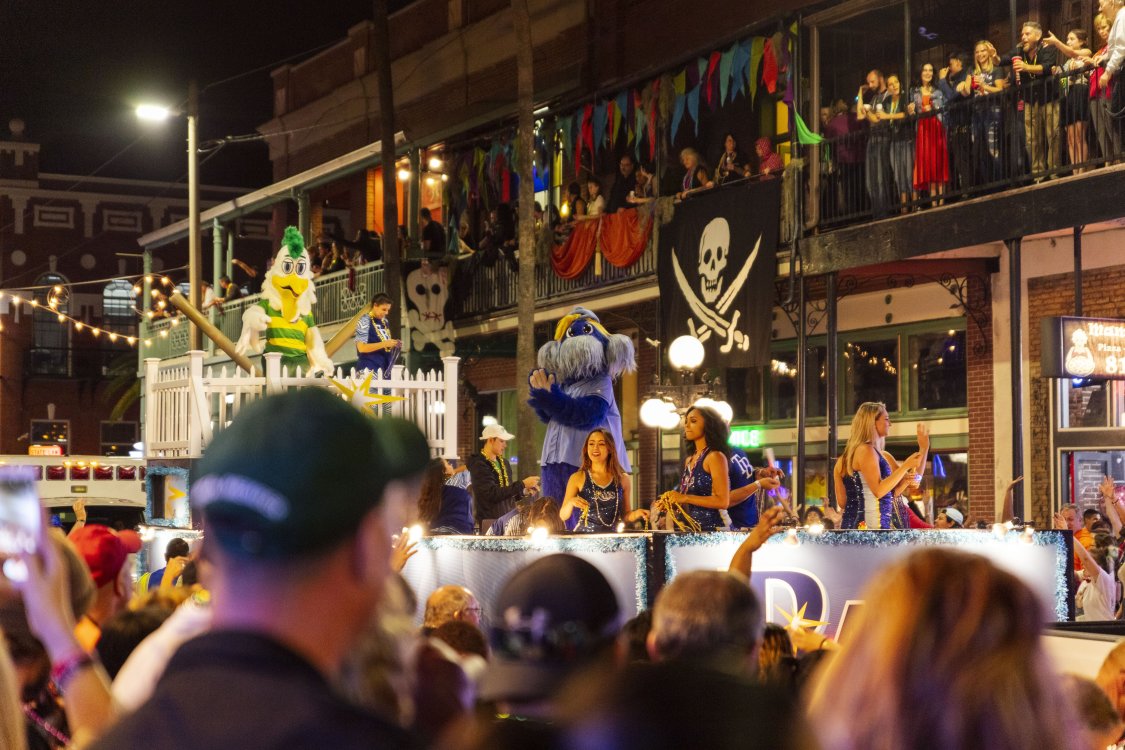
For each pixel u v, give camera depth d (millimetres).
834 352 16828
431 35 30781
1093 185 13852
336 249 28328
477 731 2277
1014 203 14680
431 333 25391
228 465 1666
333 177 28094
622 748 1441
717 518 8688
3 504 2938
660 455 21562
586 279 22453
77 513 12070
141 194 50750
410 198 26312
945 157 15742
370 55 33344
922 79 16328
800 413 17109
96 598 4691
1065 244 16859
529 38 20797
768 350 17750
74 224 50000
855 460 9242
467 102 29406
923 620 2777
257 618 1659
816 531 7988
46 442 49344
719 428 8680
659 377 19875
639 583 7594
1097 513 13805
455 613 5637
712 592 3078
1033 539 8578
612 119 21781
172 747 1516
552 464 10711
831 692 2850
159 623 4695
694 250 19297
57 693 4027
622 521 9430
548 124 23516
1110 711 3971
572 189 22812
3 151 49125
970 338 18172
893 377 19734
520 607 2719
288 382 13812
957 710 2684
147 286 36531
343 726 1554
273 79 38469
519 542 7645
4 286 48969
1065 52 14359
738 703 1462
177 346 33656
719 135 22562
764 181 18078
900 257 16016
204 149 30062
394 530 1911
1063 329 13656
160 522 14469
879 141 16516
